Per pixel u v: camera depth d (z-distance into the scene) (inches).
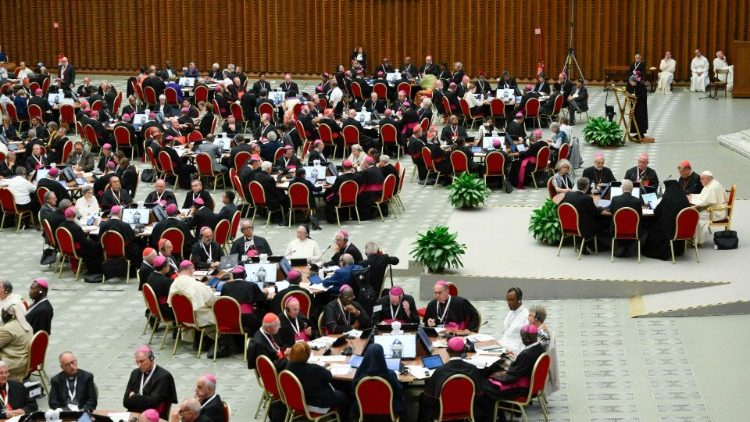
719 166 1154.0
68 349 735.7
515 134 1179.3
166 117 1354.6
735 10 1638.8
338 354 615.8
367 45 1770.4
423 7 1739.7
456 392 562.6
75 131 1407.5
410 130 1270.9
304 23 1785.2
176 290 711.7
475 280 808.3
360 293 715.4
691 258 842.2
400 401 572.7
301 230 813.9
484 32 1726.1
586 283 799.1
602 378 668.1
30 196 1015.6
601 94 1614.2
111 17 1840.6
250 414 629.0
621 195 828.6
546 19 1697.8
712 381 657.6
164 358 719.1
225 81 1534.2
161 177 1176.2
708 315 760.3
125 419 542.0
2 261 933.2
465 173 1030.4
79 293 852.0
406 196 1111.6
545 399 628.4
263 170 1007.6
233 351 728.3
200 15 1814.7
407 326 617.0
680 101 1557.6
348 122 1238.9
